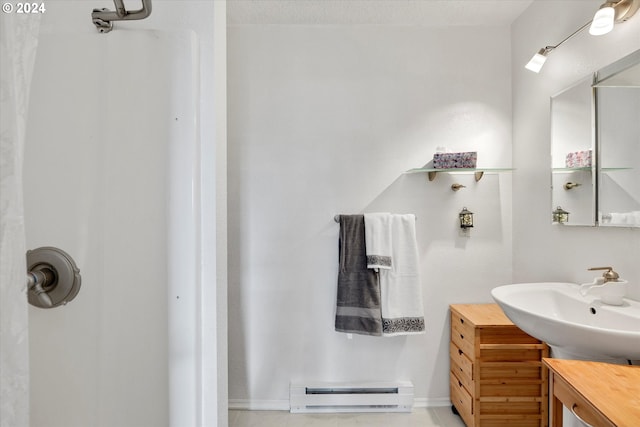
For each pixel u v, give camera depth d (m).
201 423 0.93
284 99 2.20
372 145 2.20
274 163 2.20
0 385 0.39
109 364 0.87
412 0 1.97
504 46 2.20
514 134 2.17
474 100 2.20
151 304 0.88
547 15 1.84
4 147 0.40
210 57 0.94
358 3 1.99
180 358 0.88
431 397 2.19
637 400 0.84
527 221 2.03
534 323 1.21
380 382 2.16
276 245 2.20
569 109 1.65
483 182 2.20
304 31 2.20
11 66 0.41
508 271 2.20
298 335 2.19
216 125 0.96
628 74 1.32
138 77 0.87
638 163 1.27
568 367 1.02
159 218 0.88
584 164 1.54
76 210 0.86
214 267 0.95
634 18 1.31
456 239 2.20
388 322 2.02
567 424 1.21
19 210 0.41
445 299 2.20
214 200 0.94
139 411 0.87
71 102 0.86
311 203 2.20
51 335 0.86
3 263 0.40
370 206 2.20
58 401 0.87
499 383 1.79
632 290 1.34
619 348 1.04
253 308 2.20
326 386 2.15
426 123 2.20
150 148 0.88
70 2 0.91
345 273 2.06
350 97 2.20
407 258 2.07
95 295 0.87
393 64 2.20
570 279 1.68
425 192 2.20
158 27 0.94
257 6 2.01
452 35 2.20
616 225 1.38
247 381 2.20
